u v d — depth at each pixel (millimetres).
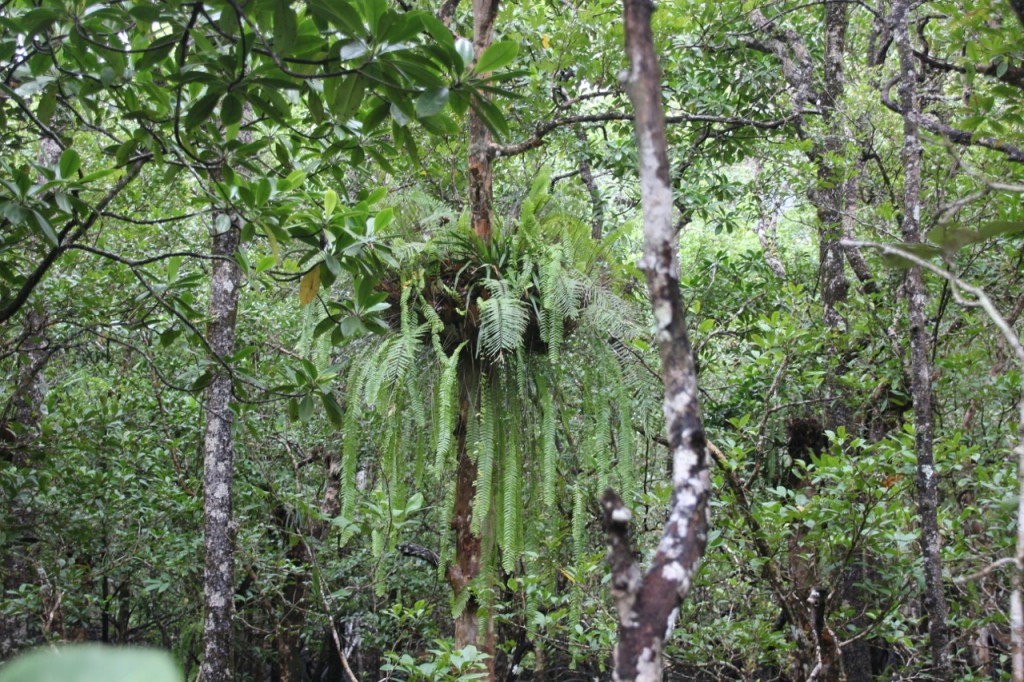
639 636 1069
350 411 3178
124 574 6297
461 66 2141
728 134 6188
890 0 4508
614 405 3426
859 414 4906
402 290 3148
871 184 5125
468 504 3490
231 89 2281
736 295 6273
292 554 6453
